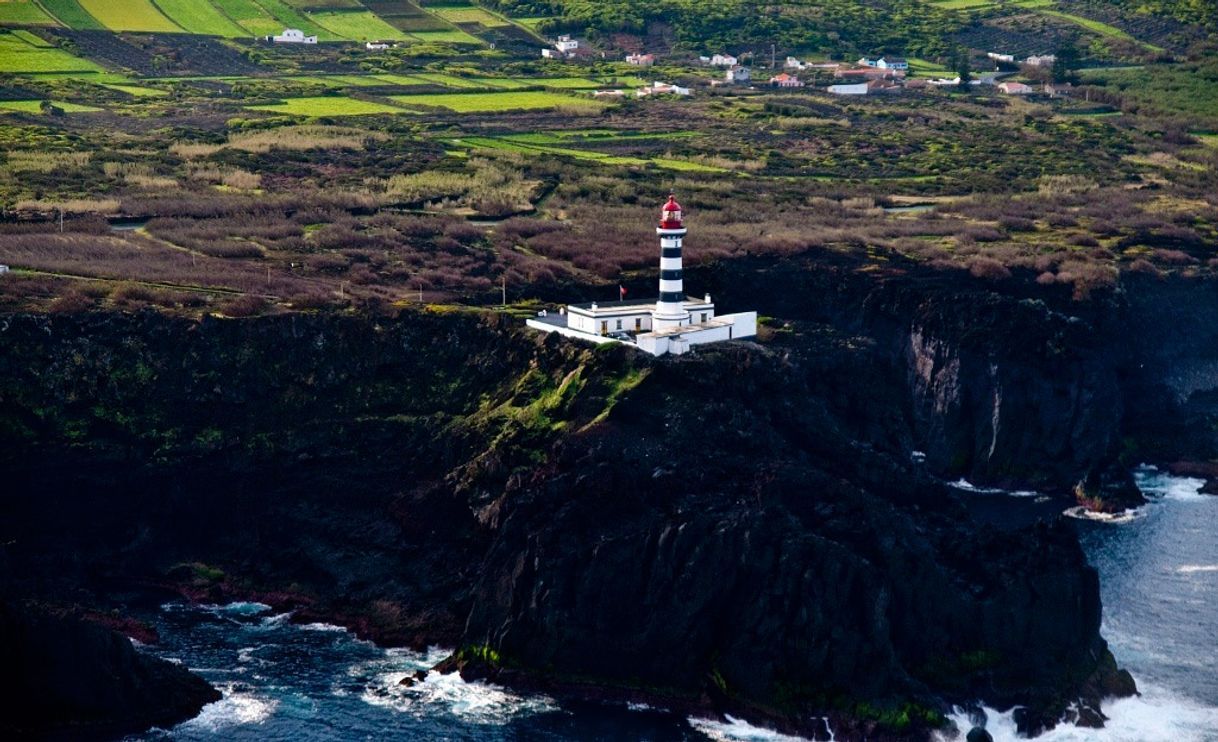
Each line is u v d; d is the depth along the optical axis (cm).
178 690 15975
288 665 16925
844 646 16112
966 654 16625
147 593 18500
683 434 18100
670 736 15712
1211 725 16012
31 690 15025
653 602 16625
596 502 17225
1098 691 16462
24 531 18850
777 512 16925
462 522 18575
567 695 16512
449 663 16988
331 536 19012
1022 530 17550
